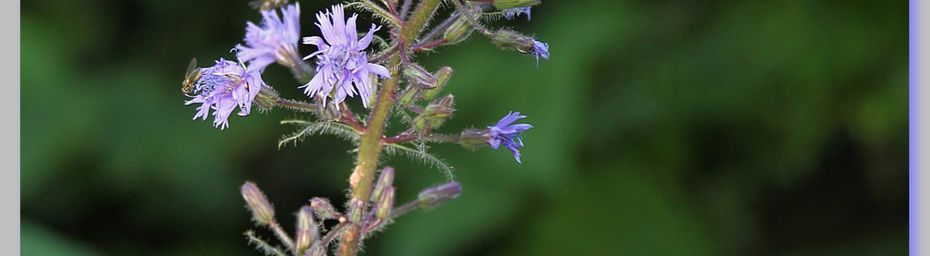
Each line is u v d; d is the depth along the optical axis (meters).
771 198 0.77
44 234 0.62
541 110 0.66
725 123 0.72
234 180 0.71
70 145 0.69
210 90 0.50
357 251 0.51
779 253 0.77
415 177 0.69
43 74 0.68
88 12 0.72
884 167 0.73
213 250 0.73
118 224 0.74
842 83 0.68
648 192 0.71
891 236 0.74
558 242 0.71
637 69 0.69
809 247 0.77
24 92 0.68
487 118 0.67
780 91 0.69
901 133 0.68
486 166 0.68
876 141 0.70
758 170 0.73
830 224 0.76
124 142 0.70
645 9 0.68
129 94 0.70
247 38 0.52
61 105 0.69
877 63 0.67
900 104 0.67
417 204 0.52
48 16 0.71
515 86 0.67
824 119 0.69
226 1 0.72
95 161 0.71
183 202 0.72
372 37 0.50
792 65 0.68
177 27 0.73
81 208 0.73
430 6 0.50
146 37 0.73
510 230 0.71
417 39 0.51
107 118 0.70
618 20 0.67
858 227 0.76
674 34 0.69
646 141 0.72
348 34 0.49
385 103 0.51
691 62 0.69
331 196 0.74
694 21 0.69
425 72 0.49
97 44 0.72
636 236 0.71
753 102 0.69
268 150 0.74
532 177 0.66
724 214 0.73
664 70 0.69
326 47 0.48
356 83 0.49
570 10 0.68
